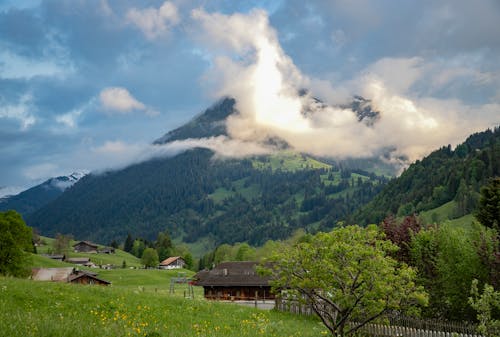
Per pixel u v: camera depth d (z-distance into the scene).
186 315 26.02
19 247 74.94
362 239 23.53
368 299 22.52
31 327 13.06
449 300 31.77
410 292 23.03
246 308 35.56
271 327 25.17
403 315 33.16
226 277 85.00
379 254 22.52
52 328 13.19
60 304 22.78
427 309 33.28
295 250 24.14
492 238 30.69
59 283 30.84
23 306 21.62
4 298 22.34
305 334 24.55
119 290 31.34
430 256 33.53
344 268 22.52
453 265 31.52
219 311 29.72
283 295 25.59
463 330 28.00
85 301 25.08
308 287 23.62
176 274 155.38
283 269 24.16
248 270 86.56
